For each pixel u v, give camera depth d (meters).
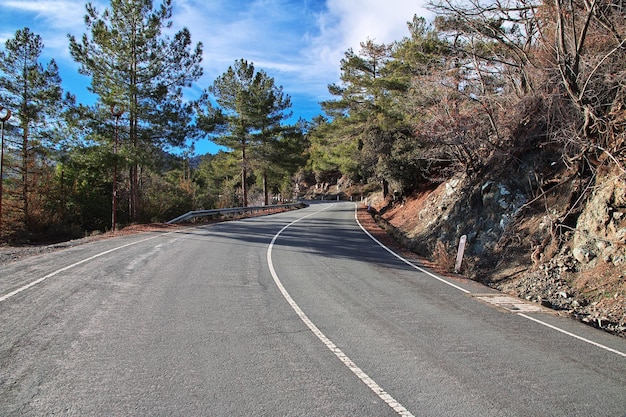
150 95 25.12
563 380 4.92
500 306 8.52
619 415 4.11
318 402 4.15
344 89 39.34
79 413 3.79
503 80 17.77
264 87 40.94
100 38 23.58
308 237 18.44
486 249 15.48
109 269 10.12
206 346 5.53
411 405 4.17
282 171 46.28
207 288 8.66
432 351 5.71
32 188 27.73
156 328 6.14
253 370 4.85
